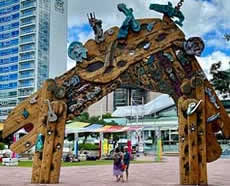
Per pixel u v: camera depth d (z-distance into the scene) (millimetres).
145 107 80875
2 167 25500
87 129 39562
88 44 14016
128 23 13930
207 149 13992
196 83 13984
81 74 13891
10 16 97875
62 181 15805
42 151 13633
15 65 96438
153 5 14219
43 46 94500
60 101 13766
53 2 97188
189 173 13484
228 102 54656
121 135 68438
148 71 14328
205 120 13898
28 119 13812
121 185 14781
